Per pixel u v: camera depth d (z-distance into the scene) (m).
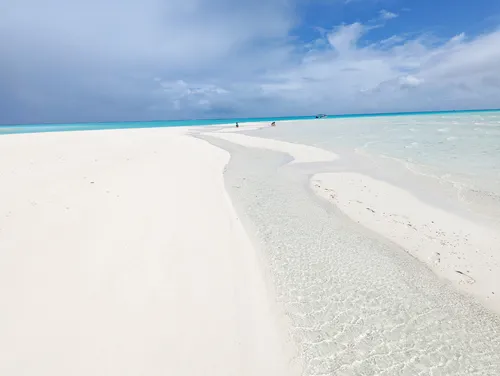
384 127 44.53
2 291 4.84
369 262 7.75
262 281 6.48
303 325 5.38
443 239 9.18
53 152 16.44
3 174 10.86
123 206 8.70
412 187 14.12
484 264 7.80
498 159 18.42
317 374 4.42
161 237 7.34
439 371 4.63
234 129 53.69
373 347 5.02
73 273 5.53
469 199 12.29
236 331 4.95
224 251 7.31
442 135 30.58
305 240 8.67
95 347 4.17
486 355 5.00
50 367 3.81
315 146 27.69
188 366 4.16
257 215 10.20
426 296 6.52
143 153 17.64
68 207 8.15
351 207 11.77
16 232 6.57
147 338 4.47
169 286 5.68
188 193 10.78
